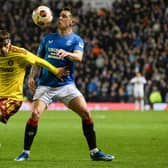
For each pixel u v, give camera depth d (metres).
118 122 40.53
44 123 39.12
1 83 17.38
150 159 18.59
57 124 38.00
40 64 17.05
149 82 60.88
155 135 29.17
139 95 59.50
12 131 31.52
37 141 25.36
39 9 18.38
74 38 17.88
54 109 61.38
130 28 68.75
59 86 17.75
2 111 17.02
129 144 24.20
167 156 19.56
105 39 66.88
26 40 67.38
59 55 17.20
